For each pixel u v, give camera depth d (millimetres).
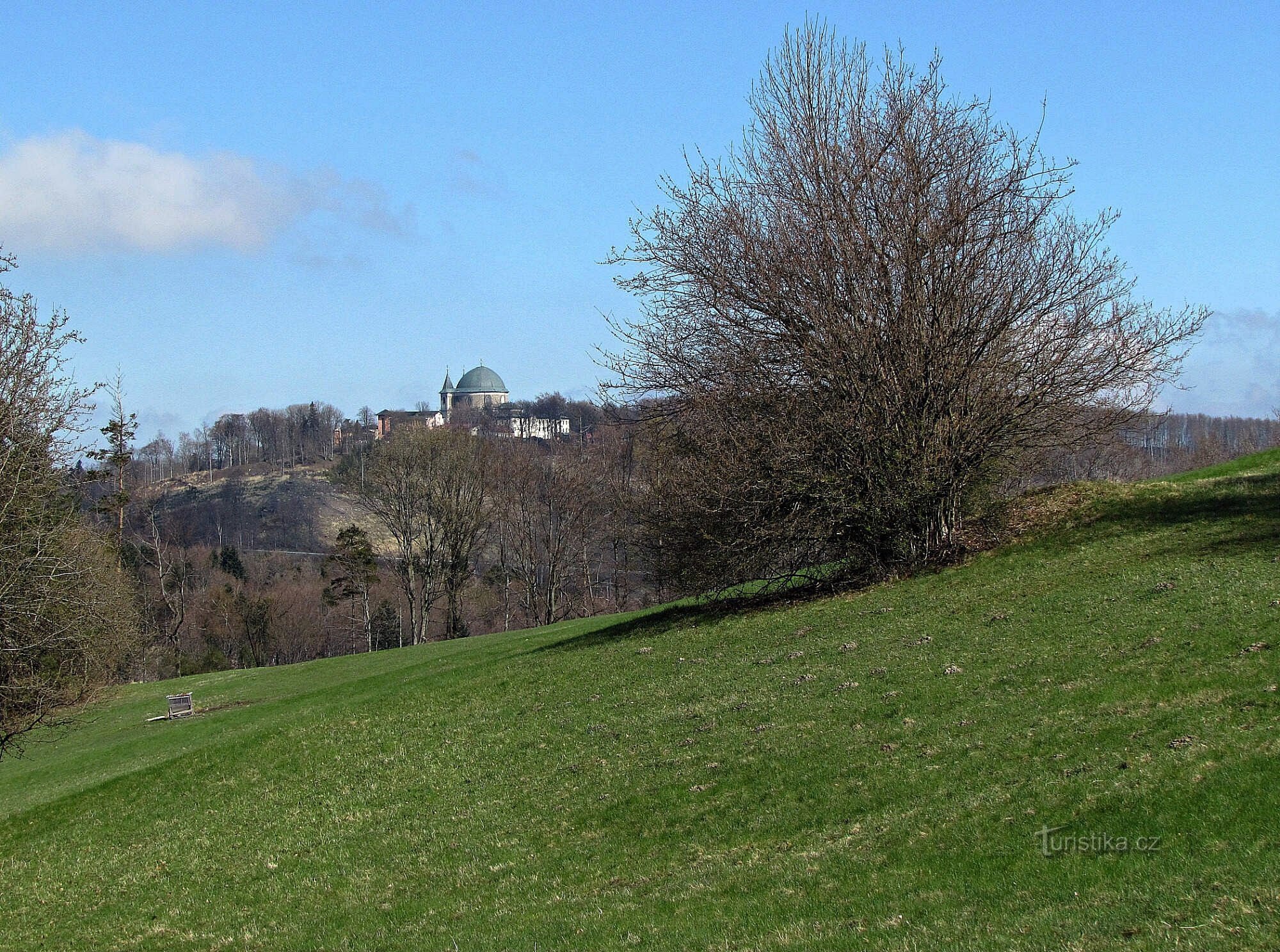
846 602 29250
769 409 31781
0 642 27391
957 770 14070
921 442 30219
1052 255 30609
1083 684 15852
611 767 19344
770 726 18750
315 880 17578
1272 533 23625
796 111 32438
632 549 46812
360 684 37750
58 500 29359
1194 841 10367
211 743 29609
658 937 11703
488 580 86562
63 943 17078
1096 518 29625
